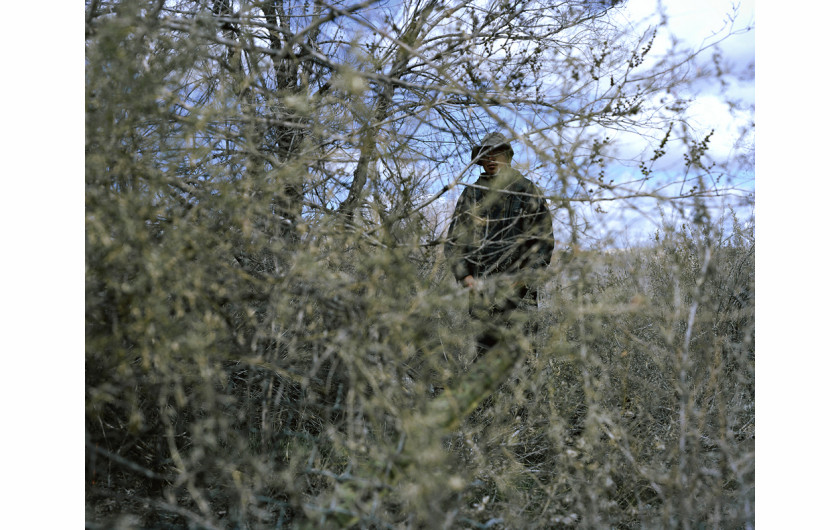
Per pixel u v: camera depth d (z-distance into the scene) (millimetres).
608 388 2404
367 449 1907
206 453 1920
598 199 2156
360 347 1835
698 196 2104
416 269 2314
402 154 2482
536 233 2514
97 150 1846
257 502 1869
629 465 2096
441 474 1609
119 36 1804
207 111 2035
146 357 1686
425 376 2068
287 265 2113
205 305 1872
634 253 2217
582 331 2104
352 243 2244
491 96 2471
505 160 2924
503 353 2082
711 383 2168
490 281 2135
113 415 1969
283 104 2477
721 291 2807
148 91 1915
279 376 2312
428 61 2123
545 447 2381
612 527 1997
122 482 2006
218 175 2133
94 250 1729
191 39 2041
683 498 1839
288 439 2301
